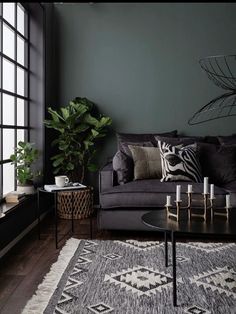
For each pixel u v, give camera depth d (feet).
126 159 10.98
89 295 6.25
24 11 11.76
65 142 12.28
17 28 11.08
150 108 13.52
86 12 13.50
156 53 13.46
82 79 13.57
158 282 6.77
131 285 6.64
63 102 13.58
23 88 11.76
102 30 13.51
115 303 5.95
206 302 5.95
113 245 9.09
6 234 8.69
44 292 6.37
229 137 12.36
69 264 7.73
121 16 13.46
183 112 13.51
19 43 11.34
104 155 13.62
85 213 12.32
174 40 13.42
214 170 11.31
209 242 9.30
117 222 9.95
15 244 9.32
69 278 6.98
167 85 13.48
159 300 6.04
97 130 12.58
